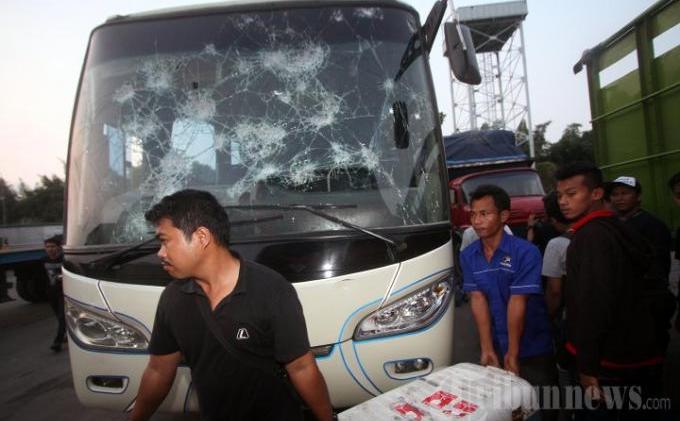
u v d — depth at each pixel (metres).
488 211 2.54
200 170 2.78
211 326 1.57
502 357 2.63
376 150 2.76
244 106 2.83
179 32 2.97
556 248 3.02
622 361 2.20
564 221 3.45
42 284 9.80
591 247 2.10
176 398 2.40
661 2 4.16
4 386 4.88
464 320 5.80
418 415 1.88
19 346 6.56
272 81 2.86
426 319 2.44
